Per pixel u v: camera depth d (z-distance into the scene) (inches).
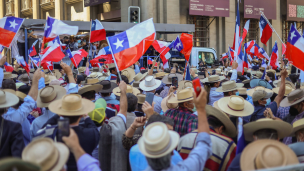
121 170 142.5
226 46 1176.2
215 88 255.8
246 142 119.8
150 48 705.6
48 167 75.4
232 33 1191.6
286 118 171.0
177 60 738.8
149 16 1043.3
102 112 151.3
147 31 204.8
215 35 1178.0
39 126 144.1
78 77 288.2
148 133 88.1
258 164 78.4
